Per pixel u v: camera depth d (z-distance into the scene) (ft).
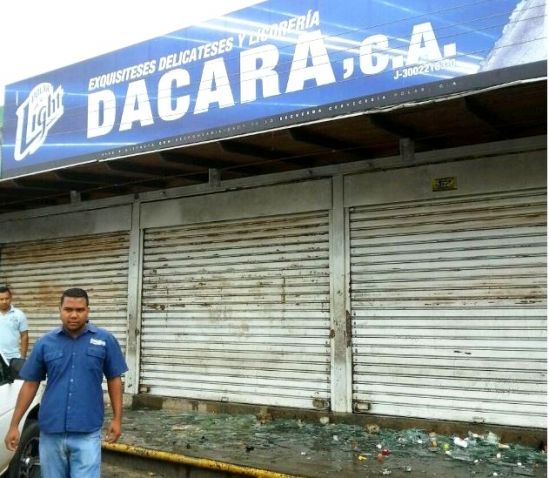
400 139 21.83
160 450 21.27
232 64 22.26
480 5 17.43
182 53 23.59
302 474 18.12
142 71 24.62
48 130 27.58
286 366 25.79
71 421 12.95
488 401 21.26
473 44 17.46
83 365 13.25
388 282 23.54
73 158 26.45
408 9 18.72
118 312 31.14
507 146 21.44
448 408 21.98
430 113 18.97
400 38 18.79
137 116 24.56
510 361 20.98
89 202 32.60
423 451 20.27
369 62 19.33
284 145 22.71
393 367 23.20
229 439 22.61
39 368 13.47
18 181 29.19
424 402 22.47
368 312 23.89
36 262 34.78
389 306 23.47
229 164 25.66
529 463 18.70
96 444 13.26
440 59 17.99
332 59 20.04
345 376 24.08
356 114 19.27
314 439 22.22
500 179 21.42
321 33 20.36
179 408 28.35
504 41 16.94
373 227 24.06
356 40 19.65
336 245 24.75
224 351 27.55
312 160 24.91
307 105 20.36
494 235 21.56
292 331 25.77
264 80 21.43
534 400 20.48
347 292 24.31
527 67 16.48
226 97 22.25
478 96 17.61
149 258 30.35
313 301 25.35
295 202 25.95
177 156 24.52
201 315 28.35
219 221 28.19
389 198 23.61
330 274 24.82
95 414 13.25
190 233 29.14
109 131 25.36
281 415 25.49
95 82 26.14
